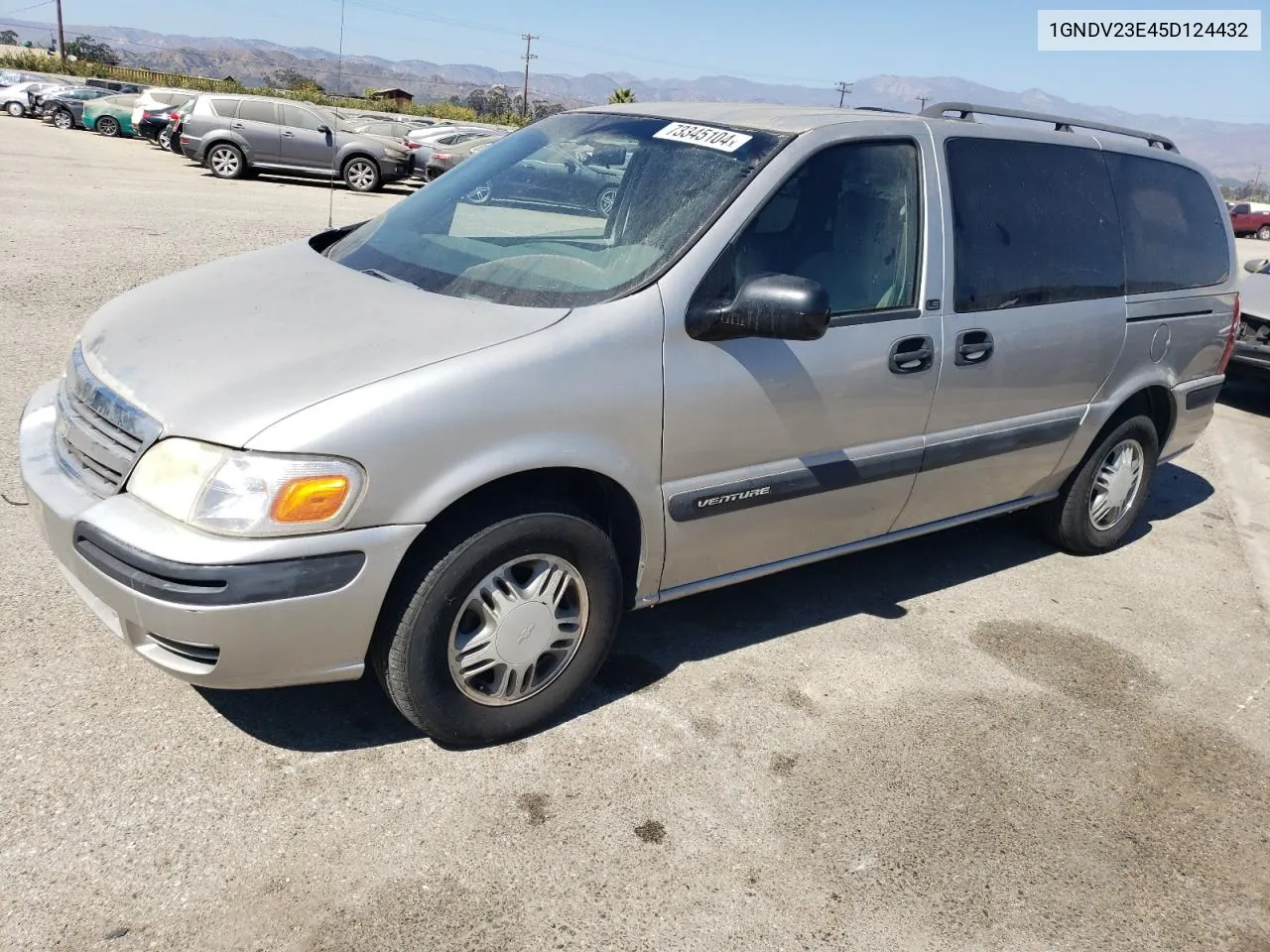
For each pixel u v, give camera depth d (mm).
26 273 8148
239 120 19250
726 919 2488
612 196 3363
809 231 3281
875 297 3465
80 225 10672
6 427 4898
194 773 2758
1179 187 4793
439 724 2857
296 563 2438
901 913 2578
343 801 2721
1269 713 3750
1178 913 2703
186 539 2396
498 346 2705
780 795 2955
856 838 2822
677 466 3062
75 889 2340
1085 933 2596
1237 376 8547
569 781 2904
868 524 3756
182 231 11039
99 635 3312
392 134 23422
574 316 2855
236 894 2379
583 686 3162
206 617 2402
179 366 2689
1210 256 4961
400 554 2564
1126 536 5348
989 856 2820
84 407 2818
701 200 3166
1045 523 4898
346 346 2682
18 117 36406
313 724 3025
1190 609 4547
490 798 2801
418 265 3285
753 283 2889
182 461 2459
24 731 2828
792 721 3322
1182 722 3615
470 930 2363
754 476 3254
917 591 4398
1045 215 4039
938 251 3615
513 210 3492
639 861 2641
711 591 4164
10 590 3496
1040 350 4008
